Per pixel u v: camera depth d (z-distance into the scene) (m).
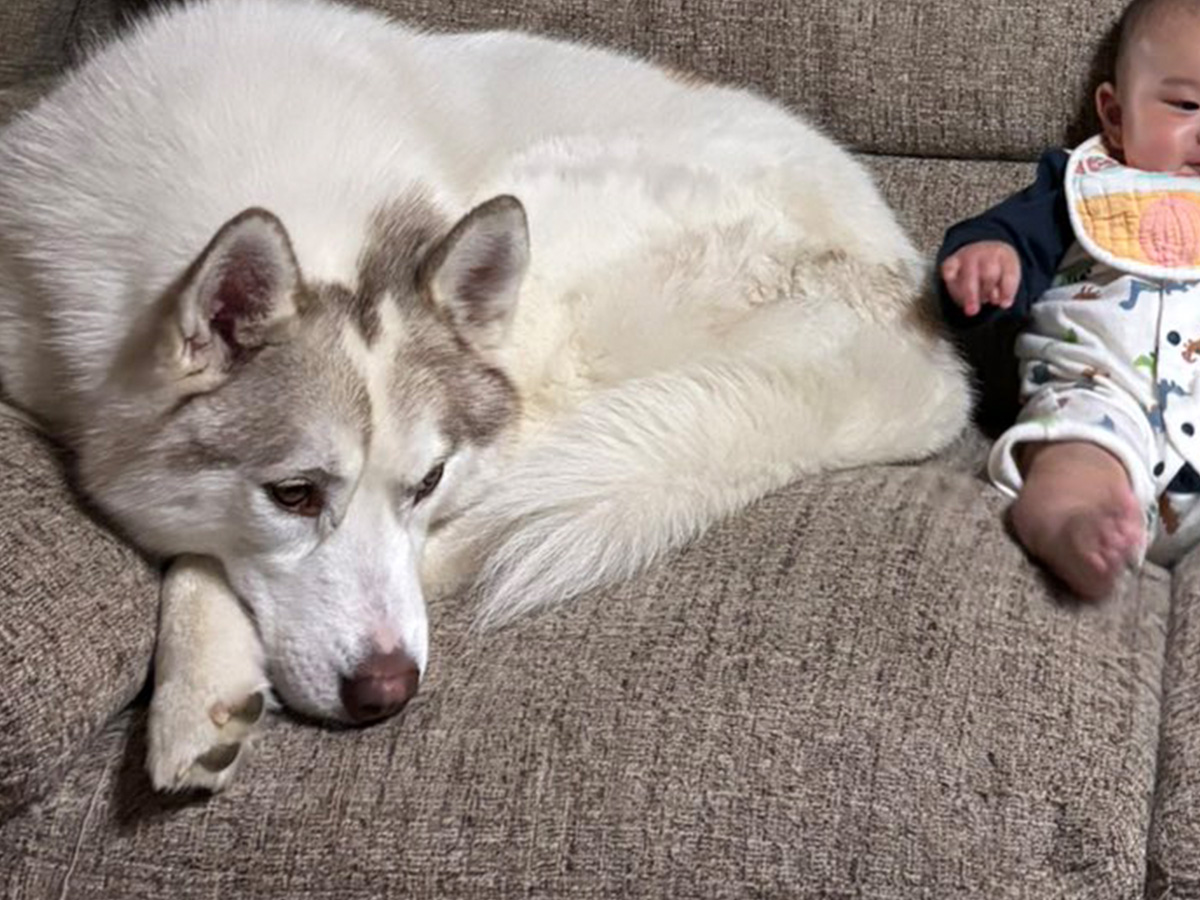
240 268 1.63
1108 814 1.50
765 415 1.93
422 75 2.21
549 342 2.03
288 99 1.93
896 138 2.66
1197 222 2.07
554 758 1.56
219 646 1.67
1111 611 1.76
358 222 1.81
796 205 2.23
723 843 1.50
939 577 1.74
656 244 2.12
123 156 1.84
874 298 2.18
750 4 2.66
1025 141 2.59
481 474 1.88
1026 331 2.14
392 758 1.59
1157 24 2.14
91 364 1.75
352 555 1.69
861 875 1.49
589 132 2.31
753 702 1.59
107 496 1.73
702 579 1.76
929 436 2.07
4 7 2.82
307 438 1.65
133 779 1.60
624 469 1.84
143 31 2.10
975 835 1.49
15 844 1.58
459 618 1.80
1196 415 1.94
